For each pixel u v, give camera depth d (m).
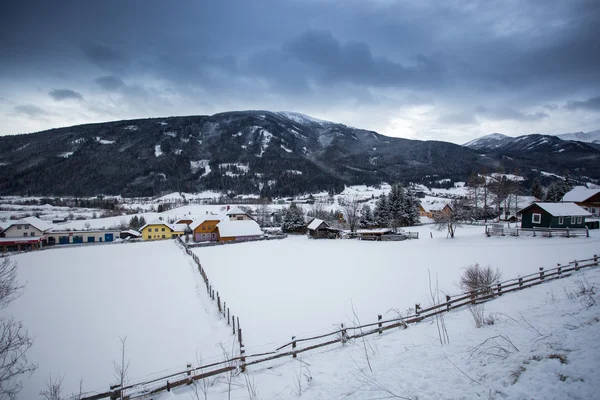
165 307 20.66
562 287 15.09
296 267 32.50
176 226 78.12
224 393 8.54
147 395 9.03
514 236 38.81
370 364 8.73
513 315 11.00
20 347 14.84
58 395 10.77
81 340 15.73
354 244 49.34
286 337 14.88
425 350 8.89
